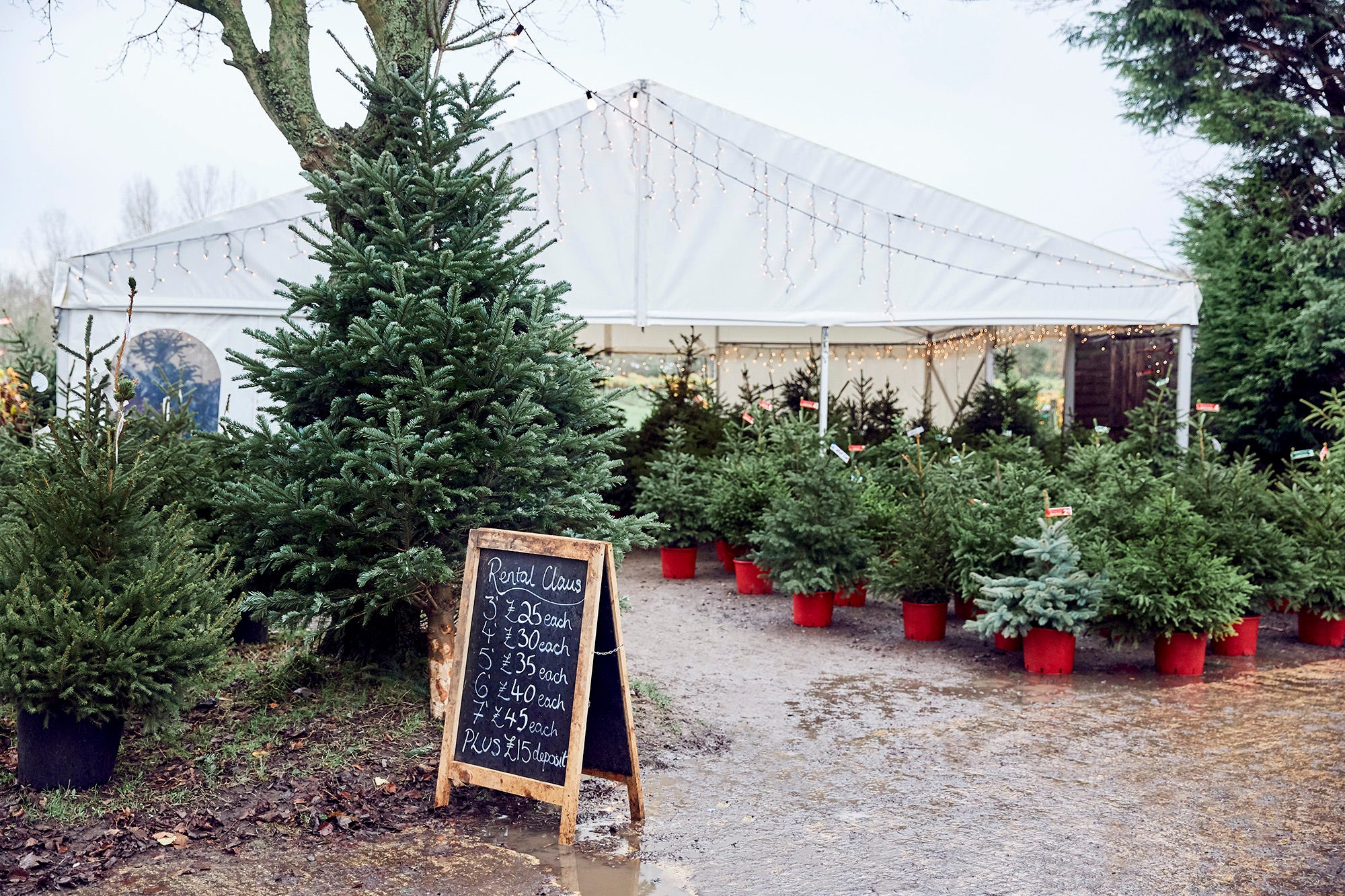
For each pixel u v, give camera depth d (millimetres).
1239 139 14781
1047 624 6953
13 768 4316
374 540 4930
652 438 13305
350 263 5098
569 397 5492
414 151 5434
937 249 12016
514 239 5508
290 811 4074
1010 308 12055
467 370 4941
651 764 4984
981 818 4289
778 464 10578
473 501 5016
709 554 13367
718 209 11875
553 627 4211
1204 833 4113
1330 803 4469
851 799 4523
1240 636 7734
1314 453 8945
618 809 4371
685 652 7598
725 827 4176
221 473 6266
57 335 10594
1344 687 6707
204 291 10906
